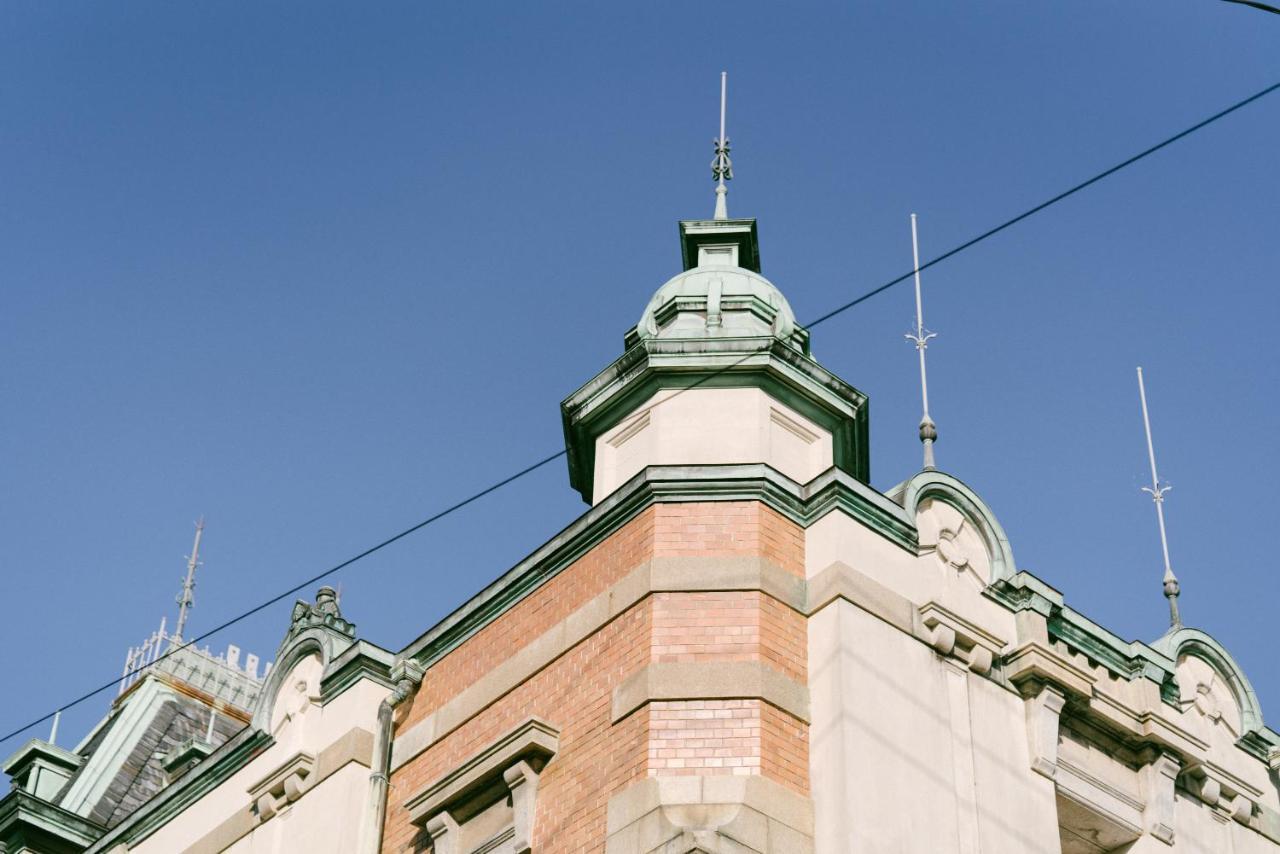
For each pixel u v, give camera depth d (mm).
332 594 24422
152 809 24859
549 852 19000
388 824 21547
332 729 22797
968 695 19781
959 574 20688
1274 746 22891
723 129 26797
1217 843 21625
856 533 20062
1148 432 25188
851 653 19078
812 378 22641
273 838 22547
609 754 18969
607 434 23000
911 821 18391
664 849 17625
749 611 19344
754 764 18250
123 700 32844
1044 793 19766
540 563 21469
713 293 23469
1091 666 21266
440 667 22375
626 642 19656
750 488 20281
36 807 28172
